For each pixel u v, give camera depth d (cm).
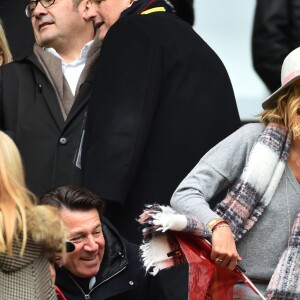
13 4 3086
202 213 2286
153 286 2381
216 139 2605
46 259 2036
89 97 2652
